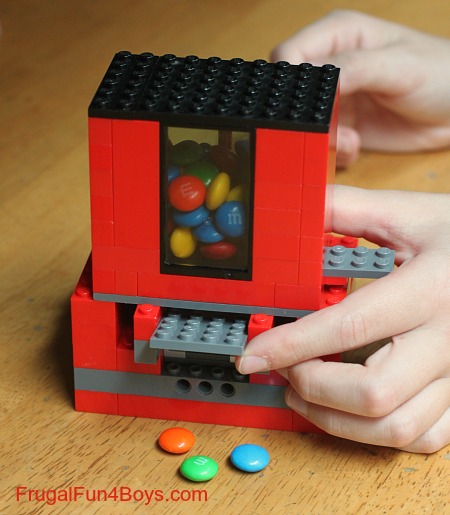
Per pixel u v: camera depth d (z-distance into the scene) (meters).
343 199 0.61
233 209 0.55
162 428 0.58
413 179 0.74
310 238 0.54
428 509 0.55
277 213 0.54
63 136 0.76
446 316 0.57
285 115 0.53
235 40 0.83
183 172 0.54
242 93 0.54
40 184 0.73
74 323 0.57
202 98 0.54
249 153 0.53
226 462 0.57
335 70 0.56
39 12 0.86
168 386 0.58
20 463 0.56
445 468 0.56
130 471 0.56
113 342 0.58
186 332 0.56
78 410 0.59
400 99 0.75
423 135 0.76
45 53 0.82
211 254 0.56
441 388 0.56
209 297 0.56
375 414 0.55
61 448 0.57
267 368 0.56
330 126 0.53
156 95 0.54
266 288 0.56
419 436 0.56
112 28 0.85
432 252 0.58
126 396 0.59
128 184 0.55
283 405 0.58
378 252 0.58
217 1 0.88
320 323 0.55
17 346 0.62
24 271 0.67
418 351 0.56
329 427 0.56
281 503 0.55
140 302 0.57
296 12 0.86
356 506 0.55
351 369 0.55
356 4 0.88
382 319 0.56
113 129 0.54
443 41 0.79
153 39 0.83
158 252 0.56
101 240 0.56
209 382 0.58
